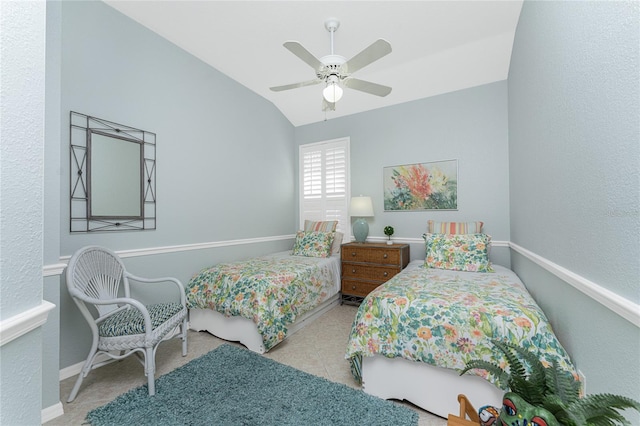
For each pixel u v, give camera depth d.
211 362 2.12
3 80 0.59
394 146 3.78
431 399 1.57
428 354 1.54
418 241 3.59
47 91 1.58
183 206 2.85
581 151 1.16
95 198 2.17
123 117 2.36
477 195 3.25
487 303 1.62
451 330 1.51
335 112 4.12
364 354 1.69
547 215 1.63
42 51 0.68
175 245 2.76
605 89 0.97
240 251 3.53
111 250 2.23
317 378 1.90
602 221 1.00
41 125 0.68
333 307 3.52
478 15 2.34
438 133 3.48
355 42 2.70
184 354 2.25
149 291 2.53
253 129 3.78
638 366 0.82
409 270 2.71
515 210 2.65
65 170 2.01
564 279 1.34
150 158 2.56
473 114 3.27
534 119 1.87
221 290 2.52
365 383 1.76
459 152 3.35
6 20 0.59
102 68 2.22
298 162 4.59
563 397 0.72
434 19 2.39
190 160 2.93
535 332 1.38
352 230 3.94
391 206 3.79
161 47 2.66
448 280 2.22
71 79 2.04
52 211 1.62
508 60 2.87
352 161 4.10
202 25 2.51
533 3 1.85
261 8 2.27
